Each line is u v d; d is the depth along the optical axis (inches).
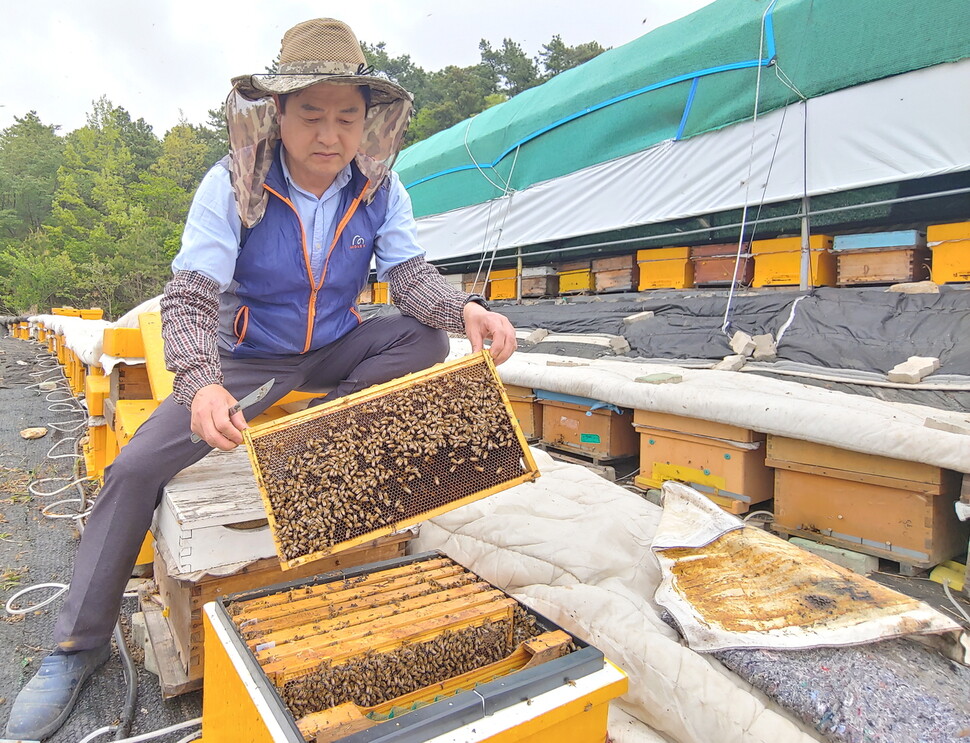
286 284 90.4
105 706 86.6
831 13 267.6
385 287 540.1
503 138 449.1
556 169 410.9
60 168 2212.1
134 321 184.4
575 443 191.0
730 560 89.2
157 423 82.7
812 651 70.8
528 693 52.5
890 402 144.9
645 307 285.4
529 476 71.0
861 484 124.4
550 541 101.3
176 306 77.9
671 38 345.7
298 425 67.7
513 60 1966.0
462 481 69.5
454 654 63.4
